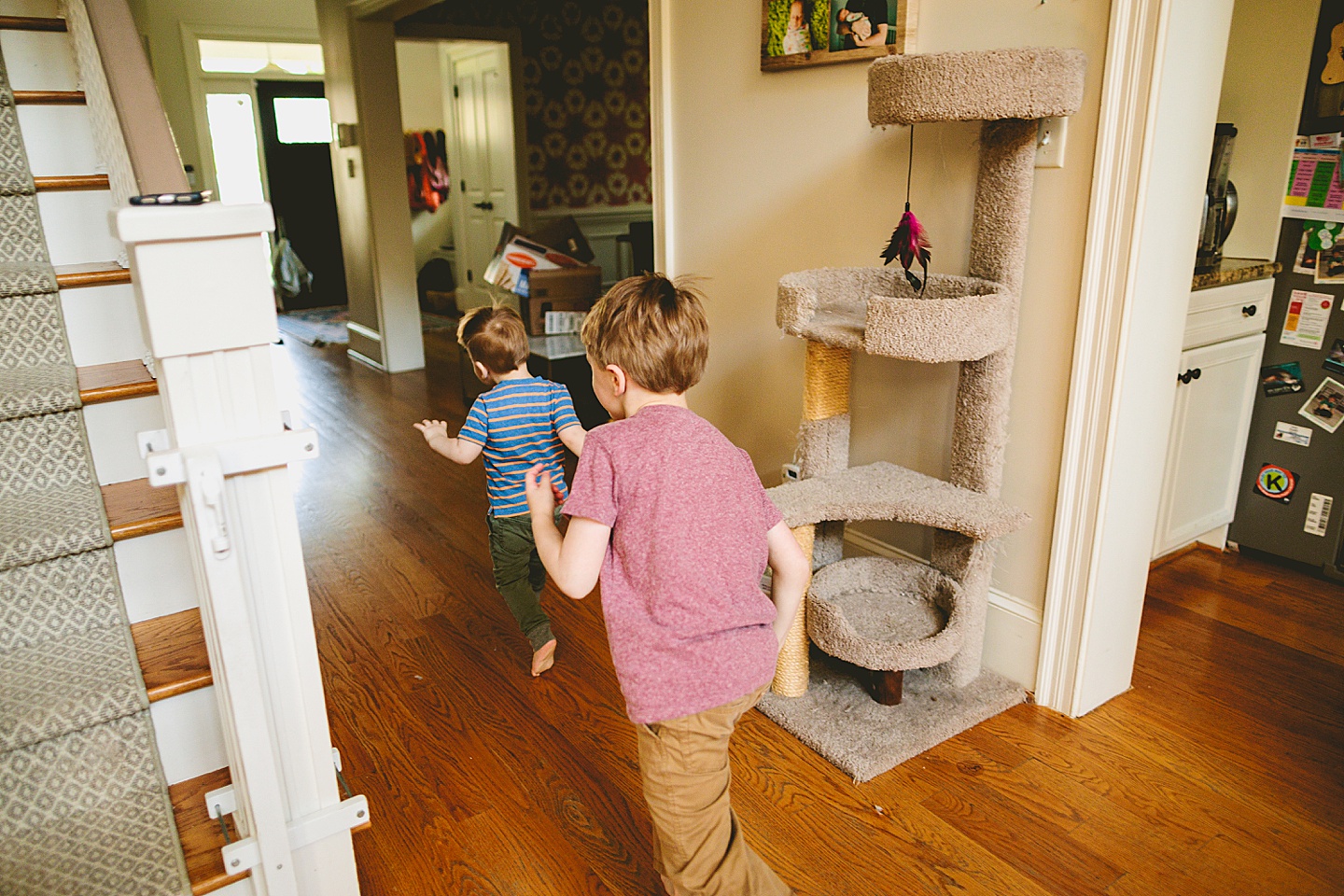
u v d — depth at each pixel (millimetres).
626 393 1316
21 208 1775
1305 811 1747
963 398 2008
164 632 1526
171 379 1063
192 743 1453
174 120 6969
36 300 1646
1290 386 2744
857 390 2447
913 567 2135
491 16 5887
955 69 1691
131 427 1638
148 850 1281
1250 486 2910
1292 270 2686
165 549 1549
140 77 1264
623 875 1602
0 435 1497
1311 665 2289
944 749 1936
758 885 1363
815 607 1952
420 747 1962
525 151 6277
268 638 1208
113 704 1313
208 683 1387
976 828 1700
